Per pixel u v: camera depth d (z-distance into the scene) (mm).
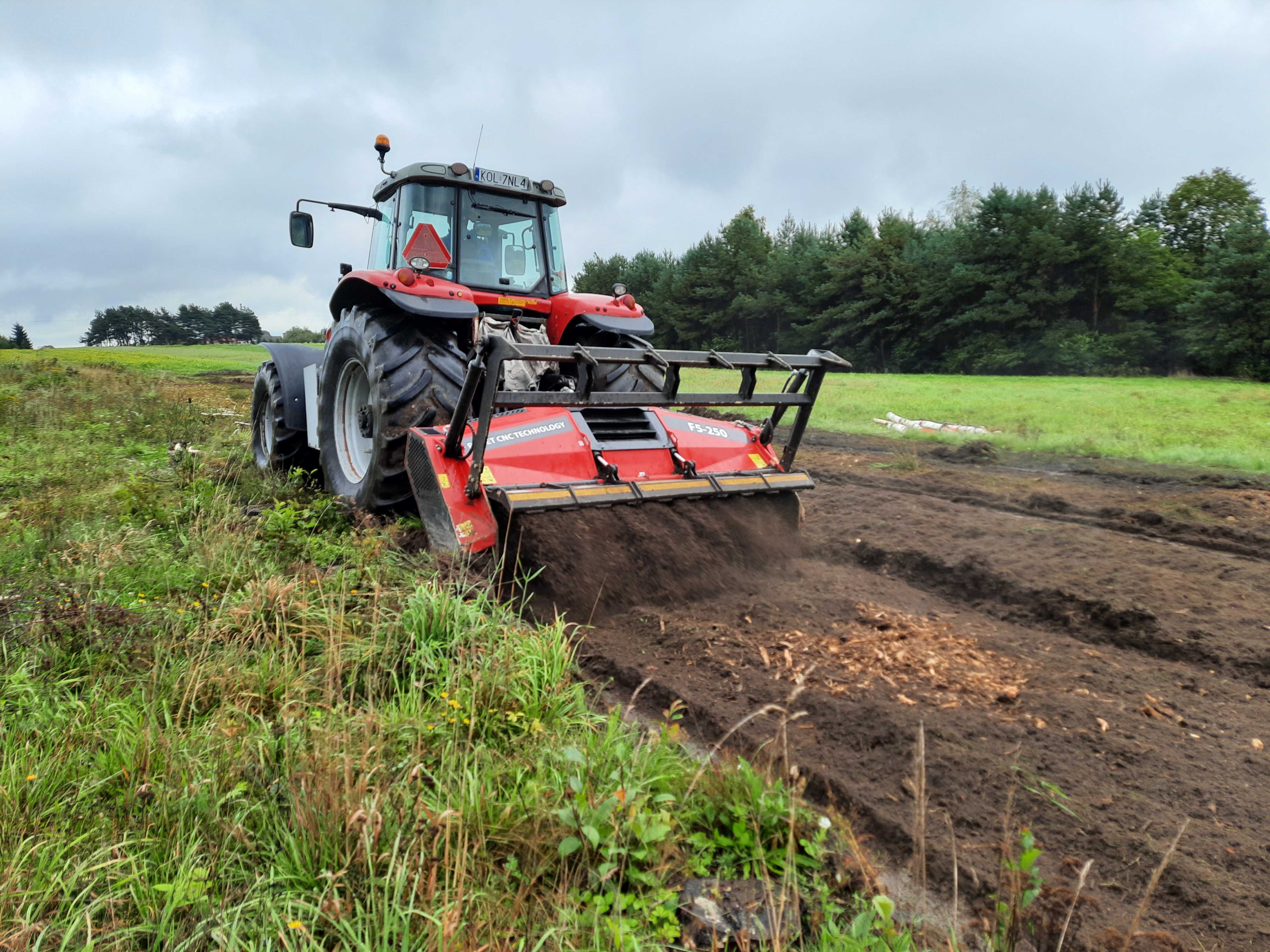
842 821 2207
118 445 8688
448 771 2246
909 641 3520
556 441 4188
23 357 30312
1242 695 3033
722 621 3744
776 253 49125
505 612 3336
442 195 5512
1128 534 5535
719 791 2248
